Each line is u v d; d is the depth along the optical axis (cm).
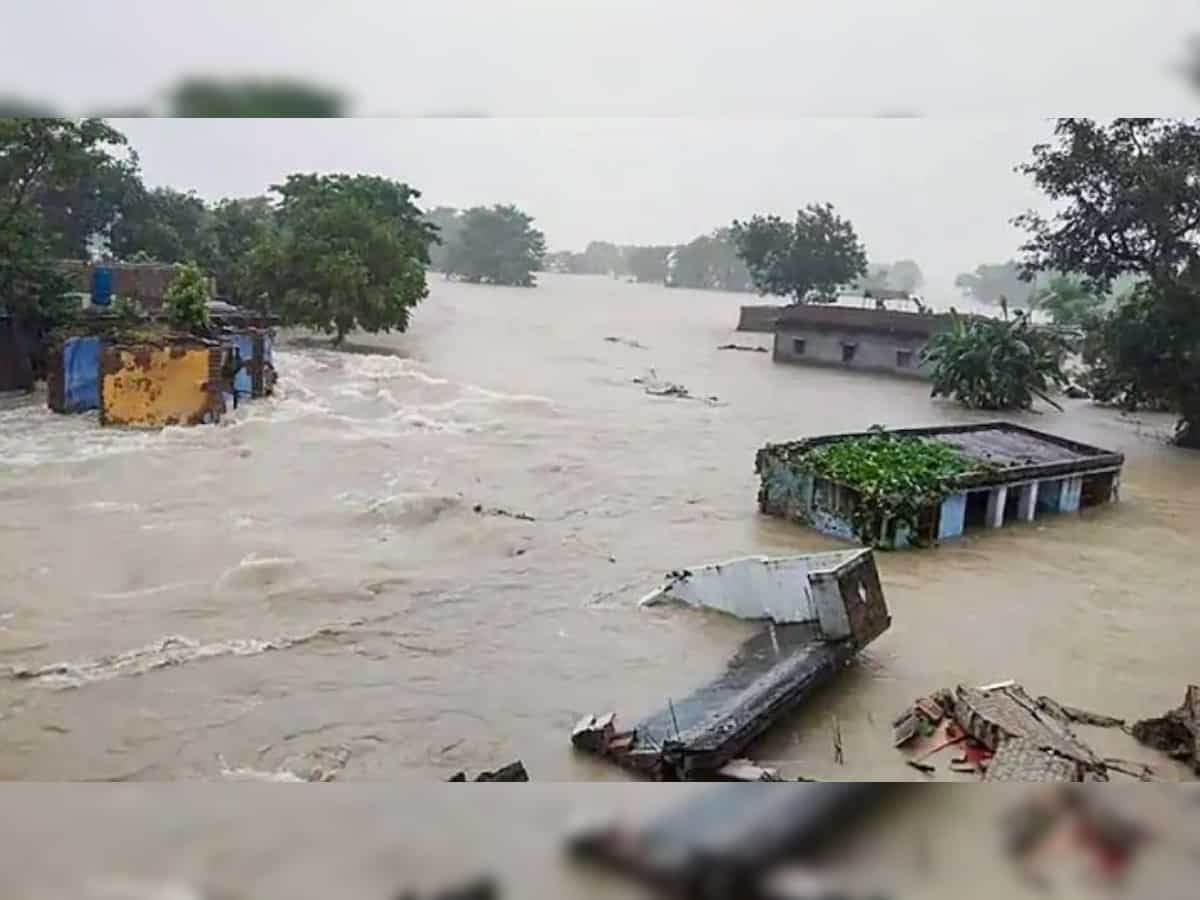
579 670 681
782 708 605
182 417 1397
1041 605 854
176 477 1147
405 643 720
